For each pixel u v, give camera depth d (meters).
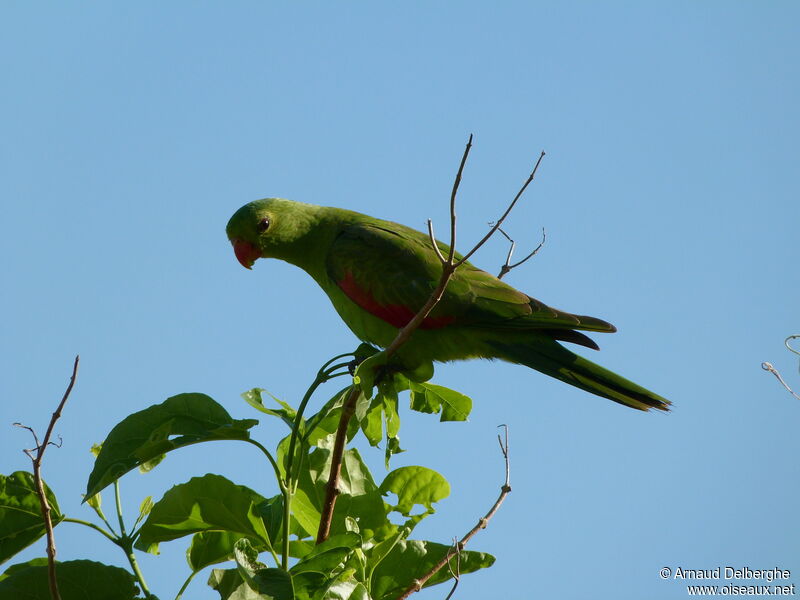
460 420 8.91
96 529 6.89
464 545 7.30
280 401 8.01
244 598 5.94
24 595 6.62
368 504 7.77
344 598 6.54
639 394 9.85
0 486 6.82
